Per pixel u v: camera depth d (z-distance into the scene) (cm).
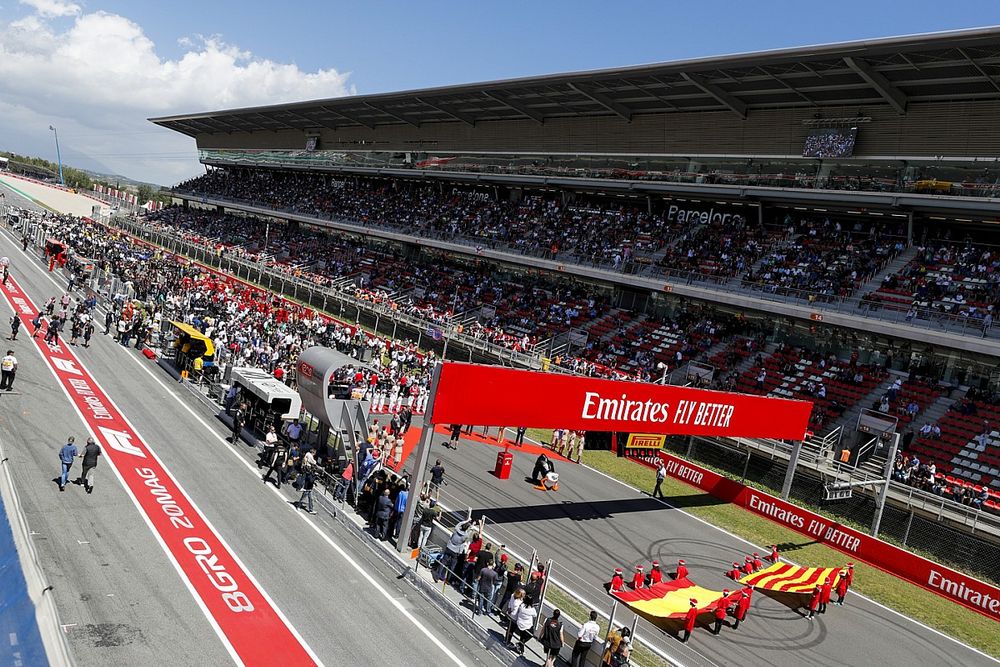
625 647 1429
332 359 2362
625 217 5678
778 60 3703
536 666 1490
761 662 1698
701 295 4391
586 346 4616
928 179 3941
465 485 2583
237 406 2691
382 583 1753
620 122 5538
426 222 6806
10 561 1417
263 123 9762
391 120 7825
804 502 3052
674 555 2303
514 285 5788
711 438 3434
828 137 4281
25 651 1145
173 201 12375
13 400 2534
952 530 2614
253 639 1390
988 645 2031
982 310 3400
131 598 1438
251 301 5378
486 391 1956
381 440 2814
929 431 3219
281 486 2280
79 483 1944
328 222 7762
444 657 1478
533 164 6338
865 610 2153
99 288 5072
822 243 4503
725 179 4919
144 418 2698
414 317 5069
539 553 2073
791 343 4169
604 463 3362
